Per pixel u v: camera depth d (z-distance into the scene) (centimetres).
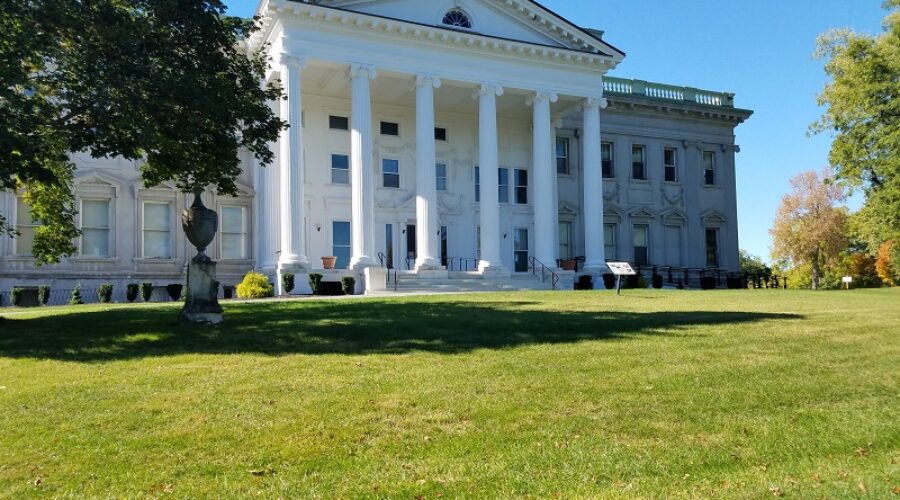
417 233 2962
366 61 2852
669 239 4262
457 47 3058
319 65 2841
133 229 2894
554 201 3638
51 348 1121
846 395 820
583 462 575
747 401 778
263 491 515
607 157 4156
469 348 1092
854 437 652
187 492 516
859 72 2666
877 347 1148
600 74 3419
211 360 999
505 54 3169
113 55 1348
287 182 2672
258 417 700
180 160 1452
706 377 891
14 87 1486
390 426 672
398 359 998
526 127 3809
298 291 2623
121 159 2905
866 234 3522
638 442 632
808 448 621
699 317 1502
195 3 1448
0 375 919
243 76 1599
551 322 1395
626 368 943
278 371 916
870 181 2819
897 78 2645
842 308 1798
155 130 1330
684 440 639
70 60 1362
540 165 3256
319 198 3209
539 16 3228
